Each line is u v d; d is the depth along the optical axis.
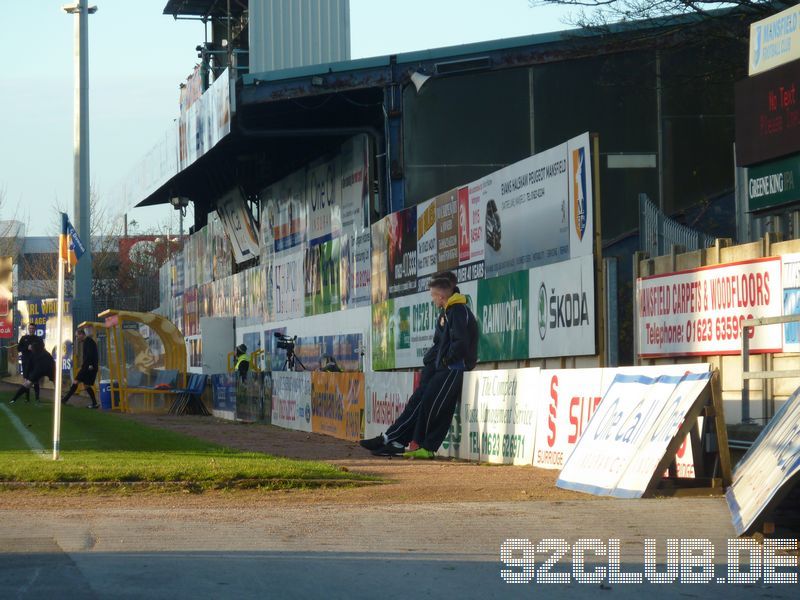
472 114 40.00
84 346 46.12
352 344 40.91
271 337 52.97
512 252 27.45
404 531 11.16
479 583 8.70
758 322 17.12
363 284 39.84
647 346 22.06
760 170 21.70
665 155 38.88
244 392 39.28
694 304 20.34
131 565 9.36
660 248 24.72
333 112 45.25
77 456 20.41
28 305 67.19
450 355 21.56
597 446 15.06
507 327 27.50
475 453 21.28
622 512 12.21
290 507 13.21
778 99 20.94
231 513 12.59
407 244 35.00
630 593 8.41
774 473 9.85
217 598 8.09
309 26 52.12
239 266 61.97
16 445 24.45
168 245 117.00
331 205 47.44
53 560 9.61
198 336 68.38
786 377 16.19
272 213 55.47
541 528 11.26
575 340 23.86
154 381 46.41
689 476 14.60
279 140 48.75
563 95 39.59
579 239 23.80
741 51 38.16
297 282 48.62
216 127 44.81
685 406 13.41
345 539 10.72
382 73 40.47
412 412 22.09
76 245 19.80
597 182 23.09
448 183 40.12
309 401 31.94
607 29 38.06
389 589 8.46
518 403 19.59
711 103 39.03
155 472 16.50
